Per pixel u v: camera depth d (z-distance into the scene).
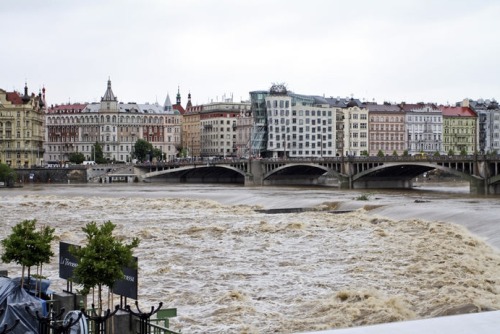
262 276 71.88
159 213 145.12
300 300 61.19
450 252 82.06
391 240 94.50
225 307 58.41
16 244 45.81
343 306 57.84
